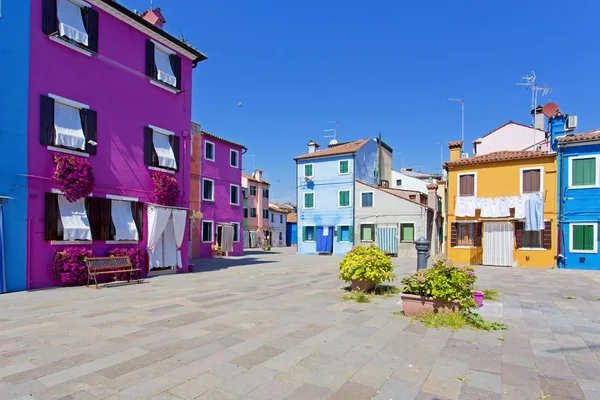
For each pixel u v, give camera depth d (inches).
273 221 2182.6
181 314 288.0
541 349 208.4
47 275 435.2
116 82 530.3
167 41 613.9
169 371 171.6
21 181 415.2
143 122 571.5
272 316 281.3
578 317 294.2
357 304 326.6
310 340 221.1
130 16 541.0
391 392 151.6
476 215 864.3
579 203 756.0
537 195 791.7
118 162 526.9
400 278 546.0
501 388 155.9
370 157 1385.3
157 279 520.4
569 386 158.2
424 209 1123.9
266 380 162.6
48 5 447.8
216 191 1099.3
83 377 164.1
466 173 886.4
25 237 416.5
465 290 265.7
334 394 149.5
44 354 194.1
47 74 445.7
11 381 159.2
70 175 446.9
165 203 592.1
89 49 491.5
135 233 536.7
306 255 1249.4
